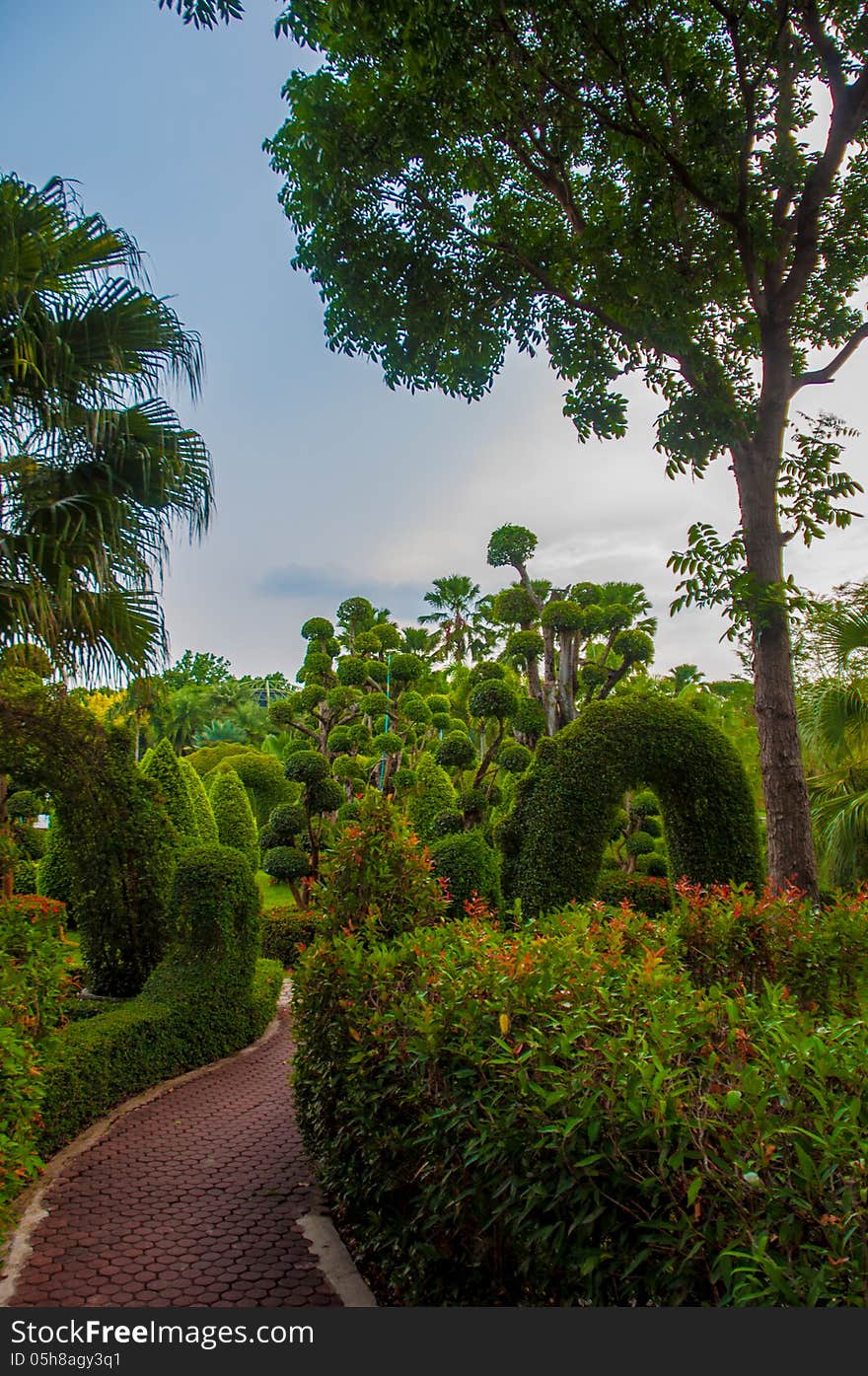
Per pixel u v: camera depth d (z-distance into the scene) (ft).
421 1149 8.83
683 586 23.45
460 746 36.27
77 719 22.70
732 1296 4.68
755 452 24.43
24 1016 12.48
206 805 40.98
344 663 53.16
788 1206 4.84
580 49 22.29
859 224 26.20
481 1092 7.32
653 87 23.97
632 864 46.85
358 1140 10.77
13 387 17.17
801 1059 5.51
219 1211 12.73
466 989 8.28
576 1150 6.15
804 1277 4.43
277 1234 11.91
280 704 51.70
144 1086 19.26
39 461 17.71
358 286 26.35
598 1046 6.37
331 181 24.45
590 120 24.66
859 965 11.86
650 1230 5.64
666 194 24.39
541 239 27.48
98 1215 12.60
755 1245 4.60
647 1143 5.78
